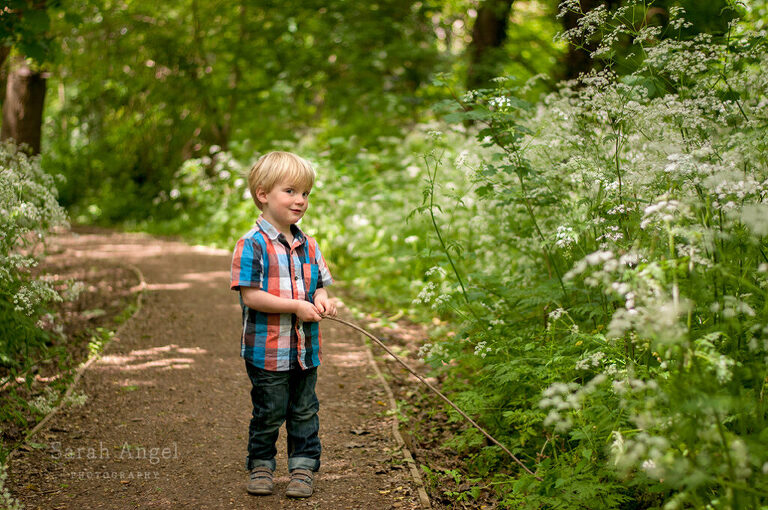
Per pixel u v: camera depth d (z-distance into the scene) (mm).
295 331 2984
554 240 3738
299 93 15484
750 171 2898
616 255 3176
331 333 6051
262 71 15859
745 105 3250
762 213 2199
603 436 2779
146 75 16234
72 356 5109
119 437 3732
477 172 4039
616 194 3285
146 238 13102
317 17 15008
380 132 13352
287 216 2986
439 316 6414
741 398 2172
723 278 2527
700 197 2928
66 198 17297
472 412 3508
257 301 2887
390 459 3441
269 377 2949
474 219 5238
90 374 4730
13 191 3926
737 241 2643
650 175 3139
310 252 3109
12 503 2846
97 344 5371
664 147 3102
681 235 2488
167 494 3061
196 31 15914
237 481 3205
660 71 3432
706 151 2775
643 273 2029
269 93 15812
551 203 4215
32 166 4898
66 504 2947
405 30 14695
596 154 3639
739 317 2678
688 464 1980
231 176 12484
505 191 4105
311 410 3117
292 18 15219
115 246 11484
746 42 3514
